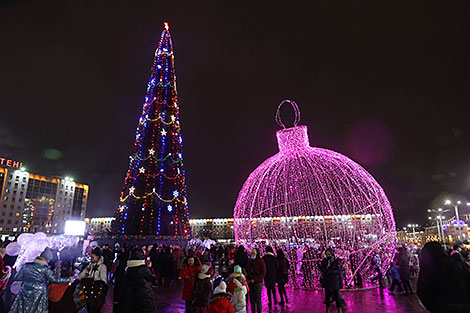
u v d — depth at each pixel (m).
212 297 5.02
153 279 5.74
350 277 10.99
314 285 10.94
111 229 29.11
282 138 11.98
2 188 84.69
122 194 28.44
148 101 30.55
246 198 11.81
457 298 3.56
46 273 5.11
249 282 7.11
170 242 26.62
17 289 6.05
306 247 10.80
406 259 9.87
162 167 27.97
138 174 27.89
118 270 6.16
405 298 9.29
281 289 8.50
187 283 6.88
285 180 11.05
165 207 27.31
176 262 14.78
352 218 10.58
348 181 10.73
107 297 10.28
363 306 8.27
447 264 3.72
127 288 5.47
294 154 11.35
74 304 5.52
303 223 10.62
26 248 5.49
